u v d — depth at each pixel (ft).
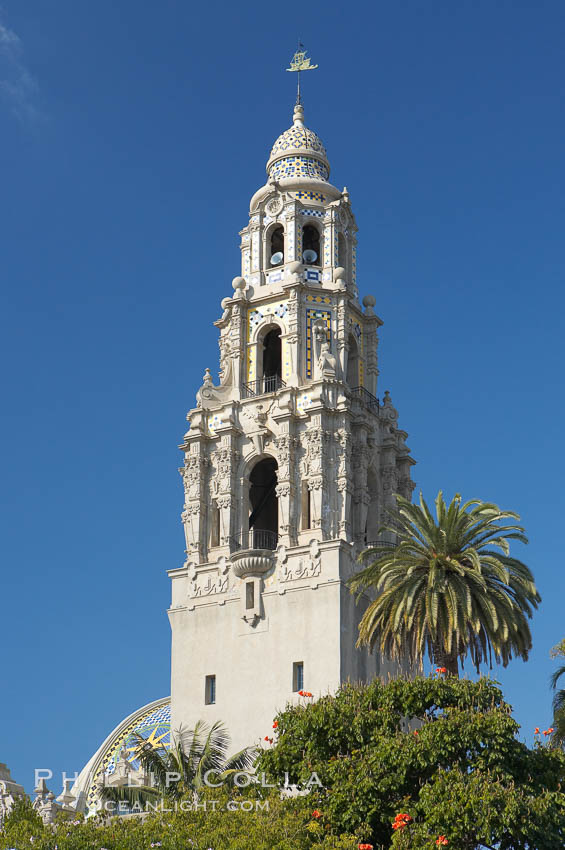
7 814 209.87
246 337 309.01
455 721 203.62
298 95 336.29
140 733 312.50
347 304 308.19
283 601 281.13
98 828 198.29
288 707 224.94
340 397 293.64
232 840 190.90
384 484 305.12
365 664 278.05
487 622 240.32
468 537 245.04
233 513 295.07
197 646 287.69
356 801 200.85
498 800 191.93
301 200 317.63
